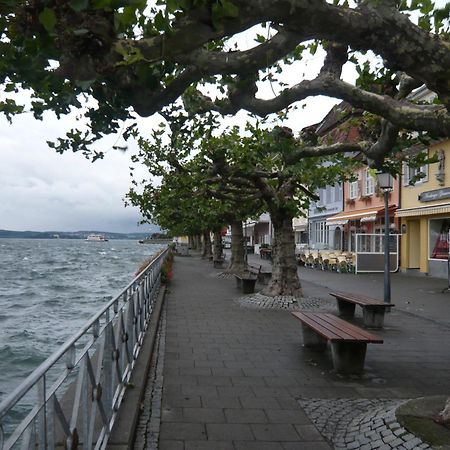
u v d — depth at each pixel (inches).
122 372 214.7
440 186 925.8
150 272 458.9
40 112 173.2
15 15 109.5
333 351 284.2
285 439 188.5
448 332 406.0
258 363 301.4
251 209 762.8
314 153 279.1
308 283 844.0
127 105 157.2
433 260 962.1
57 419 117.9
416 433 169.5
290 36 140.3
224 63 139.5
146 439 186.9
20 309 727.7
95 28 111.8
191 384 257.0
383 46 141.6
